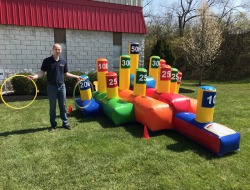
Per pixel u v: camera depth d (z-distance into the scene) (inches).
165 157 155.1
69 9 383.2
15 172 136.7
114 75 228.8
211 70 710.5
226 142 154.6
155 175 134.4
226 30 724.7
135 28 447.2
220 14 976.3
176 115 197.0
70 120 233.3
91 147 169.5
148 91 236.4
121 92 247.8
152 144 175.9
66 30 388.8
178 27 1152.2
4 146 170.6
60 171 137.9
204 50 529.3
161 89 219.1
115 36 438.0
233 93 406.6
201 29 533.6
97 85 287.1
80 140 182.1
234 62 705.0
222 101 331.6
